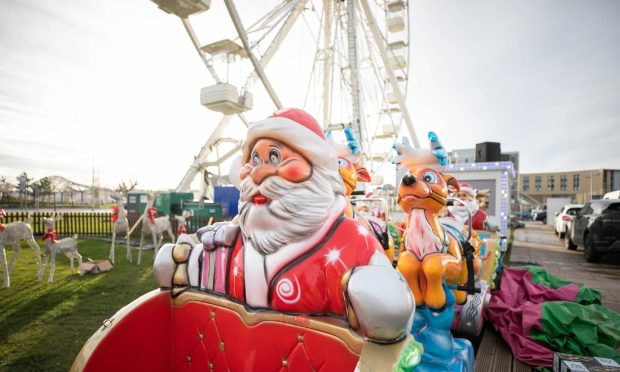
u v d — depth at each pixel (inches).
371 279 41.5
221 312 55.8
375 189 299.1
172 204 563.5
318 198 49.3
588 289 169.9
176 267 63.4
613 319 137.9
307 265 48.7
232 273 55.8
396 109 928.3
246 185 52.4
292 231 49.1
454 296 110.7
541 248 463.5
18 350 138.8
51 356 133.9
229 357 54.3
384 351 40.1
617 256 382.6
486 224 227.8
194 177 734.5
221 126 727.1
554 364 113.7
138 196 600.1
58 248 253.4
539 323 132.9
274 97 655.8
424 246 101.2
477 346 147.3
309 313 48.4
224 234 57.1
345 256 47.9
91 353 53.3
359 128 679.1
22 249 400.8
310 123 51.8
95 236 536.1
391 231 174.6
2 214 251.1
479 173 364.2
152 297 61.4
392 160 130.3
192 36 606.2
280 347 48.8
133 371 58.4
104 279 255.0
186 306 61.3
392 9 856.3
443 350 95.9
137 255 362.9
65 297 208.8
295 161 49.1
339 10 743.1
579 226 390.3
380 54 800.9
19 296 211.3
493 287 189.2
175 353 63.2
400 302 39.9
